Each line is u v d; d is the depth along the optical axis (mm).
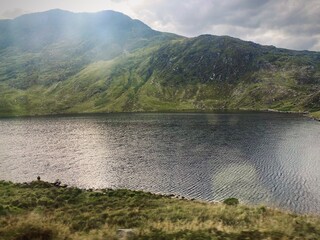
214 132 146125
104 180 70562
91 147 116125
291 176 69938
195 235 19469
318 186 62094
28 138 144750
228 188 62375
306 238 18812
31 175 77000
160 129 163625
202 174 73312
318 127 161875
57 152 107750
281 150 100250
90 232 21109
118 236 19703
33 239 18703
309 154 93500
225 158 89812
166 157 93312
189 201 44844
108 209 34656
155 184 66438
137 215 29047
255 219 24859
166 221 25062
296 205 52031
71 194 44375
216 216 27078
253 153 96188
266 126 168375
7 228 19828
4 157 100562
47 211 33188
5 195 42500
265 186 63094
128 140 129375
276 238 18766
